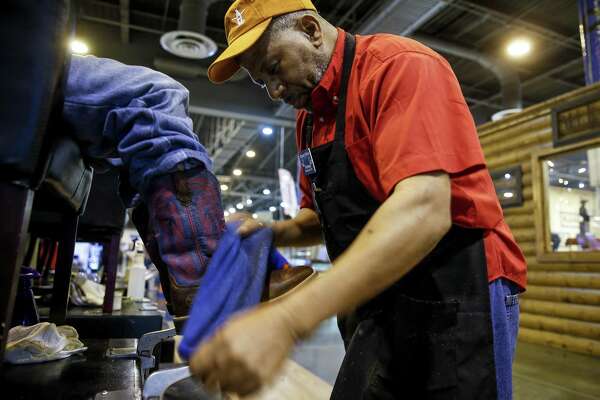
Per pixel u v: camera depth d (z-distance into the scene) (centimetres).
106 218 182
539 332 389
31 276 128
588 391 246
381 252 51
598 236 378
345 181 81
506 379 72
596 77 380
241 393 42
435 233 55
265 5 82
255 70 87
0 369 58
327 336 300
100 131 96
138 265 268
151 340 96
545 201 400
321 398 194
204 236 87
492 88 809
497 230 78
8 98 59
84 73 94
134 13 620
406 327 73
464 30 624
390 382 73
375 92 72
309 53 83
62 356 111
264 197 1656
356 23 589
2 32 58
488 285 71
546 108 397
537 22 596
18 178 60
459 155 67
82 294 203
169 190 87
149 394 75
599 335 341
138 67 102
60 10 61
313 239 112
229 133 872
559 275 380
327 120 88
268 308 46
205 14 495
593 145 353
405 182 58
